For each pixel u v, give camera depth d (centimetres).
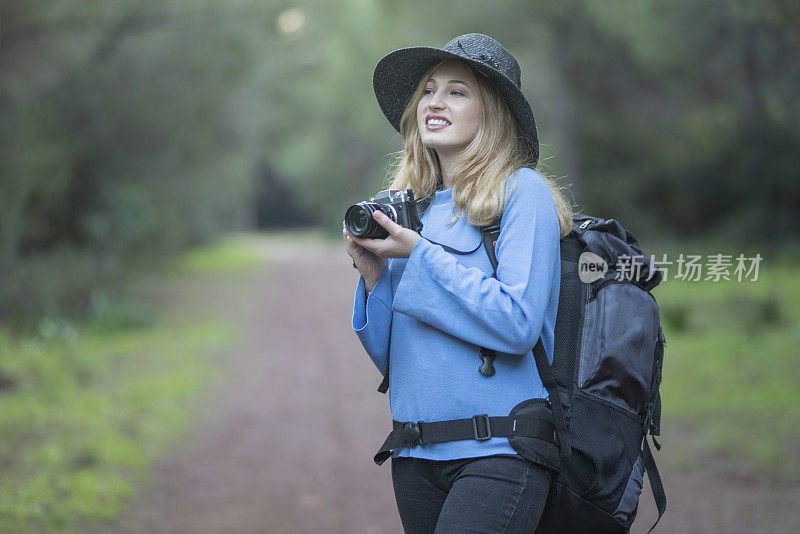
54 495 482
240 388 858
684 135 2319
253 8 1269
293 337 1232
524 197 197
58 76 1302
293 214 6569
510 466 188
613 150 2370
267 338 1216
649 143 2342
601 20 1659
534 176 201
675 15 1435
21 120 1229
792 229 1969
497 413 191
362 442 647
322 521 470
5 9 1017
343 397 819
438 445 194
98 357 995
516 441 188
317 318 1464
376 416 736
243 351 1092
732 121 2162
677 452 569
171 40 1363
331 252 3622
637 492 201
